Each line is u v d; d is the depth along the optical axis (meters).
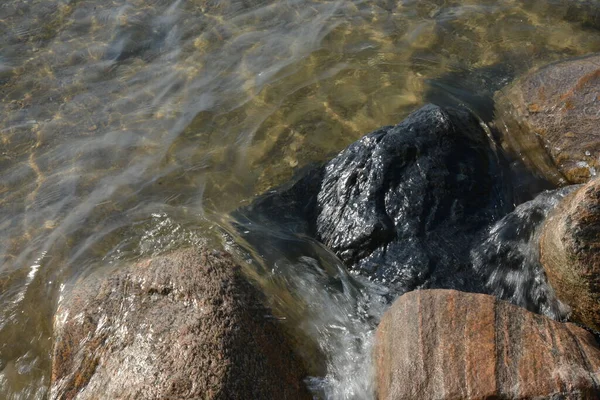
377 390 1.97
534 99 2.57
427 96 2.78
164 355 1.92
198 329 1.95
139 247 2.36
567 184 2.41
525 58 2.94
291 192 2.43
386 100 2.78
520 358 1.87
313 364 2.04
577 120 2.47
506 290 2.13
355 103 2.78
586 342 1.90
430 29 3.11
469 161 2.35
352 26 3.14
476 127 2.51
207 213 2.45
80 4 3.30
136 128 2.73
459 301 1.96
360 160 2.34
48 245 2.39
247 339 1.97
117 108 2.80
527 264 2.13
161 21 3.19
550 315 2.07
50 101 2.82
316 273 2.22
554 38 3.02
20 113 2.78
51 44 3.04
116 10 3.26
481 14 3.21
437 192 2.27
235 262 2.18
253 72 2.92
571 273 1.97
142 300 2.04
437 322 1.94
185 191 2.53
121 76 2.91
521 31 3.08
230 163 2.61
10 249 2.40
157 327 1.98
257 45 3.03
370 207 2.26
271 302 2.10
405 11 3.25
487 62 2.93
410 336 1.94
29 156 2.65
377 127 2.69
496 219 2.26
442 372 1.88
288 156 2.62
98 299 2.08
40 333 2.20
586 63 2.65
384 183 2.29
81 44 3.04
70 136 2.71
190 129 2.72
